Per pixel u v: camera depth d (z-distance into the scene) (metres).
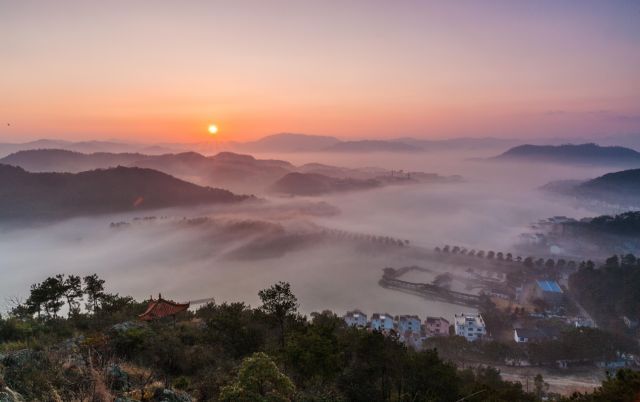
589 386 67.31
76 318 42.22
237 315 35.84
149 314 36.53
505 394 31.97
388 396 27.28
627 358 77.31
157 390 15.08
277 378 16.64
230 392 15.98
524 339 87.88
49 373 13.67
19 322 35.38
